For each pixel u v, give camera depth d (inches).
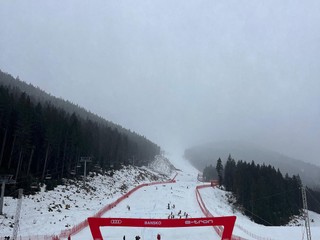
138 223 1507.1
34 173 3009.4
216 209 3105.3
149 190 4035.4
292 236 2064.5
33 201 2354.8
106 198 3100.4
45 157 3191.4
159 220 1505.9
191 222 1517.0
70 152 3442.4
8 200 2234.3
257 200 3934.5
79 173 3644.2
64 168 3408.0
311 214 4387.3
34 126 3038.9
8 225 1788.9
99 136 4660.4
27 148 2842.0
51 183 2802.7
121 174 4645.7
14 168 2896.2
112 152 4958.2
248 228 2315.5
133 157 5974.4
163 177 6392.7
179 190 4239.7
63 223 1980.8
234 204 4212.6
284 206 4067.4
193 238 1782.7
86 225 2001.7
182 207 2974.9
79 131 3673.7
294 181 4670.3
